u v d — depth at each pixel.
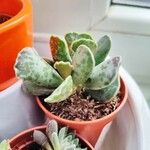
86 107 0.13
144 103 0.15
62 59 0.13
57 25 0.17
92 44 0.13
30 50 0.12
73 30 0.17
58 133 0.13
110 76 0.12
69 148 0.11
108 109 0.13
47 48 0.17
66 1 0.16
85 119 0.13
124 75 0.15
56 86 0.13
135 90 0.15
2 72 0.13
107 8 0.16
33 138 0.13
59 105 0.13
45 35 0.17
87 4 0.16
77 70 0.12
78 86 0.13
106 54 0.13
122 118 0.15
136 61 0.19
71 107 0.13
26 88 0.13
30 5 0.14
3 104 0.13
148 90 0.19
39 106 0.14
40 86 0.13
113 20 0.17
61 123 0.13
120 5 0.17
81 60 0.12
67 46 0.13
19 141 0.13
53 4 0.16
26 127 0.15
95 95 0.13
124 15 0.16
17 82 0.14
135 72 0.19
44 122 0.15
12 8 0.15
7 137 0.14
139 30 0.17
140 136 0.13
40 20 0.17
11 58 0.13
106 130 0.15
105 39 0.13
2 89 0.14
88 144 0.13
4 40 0.12
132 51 0.18
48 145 0.12
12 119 0.14
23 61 0.12
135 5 0.17
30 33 0.14
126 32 0.17
